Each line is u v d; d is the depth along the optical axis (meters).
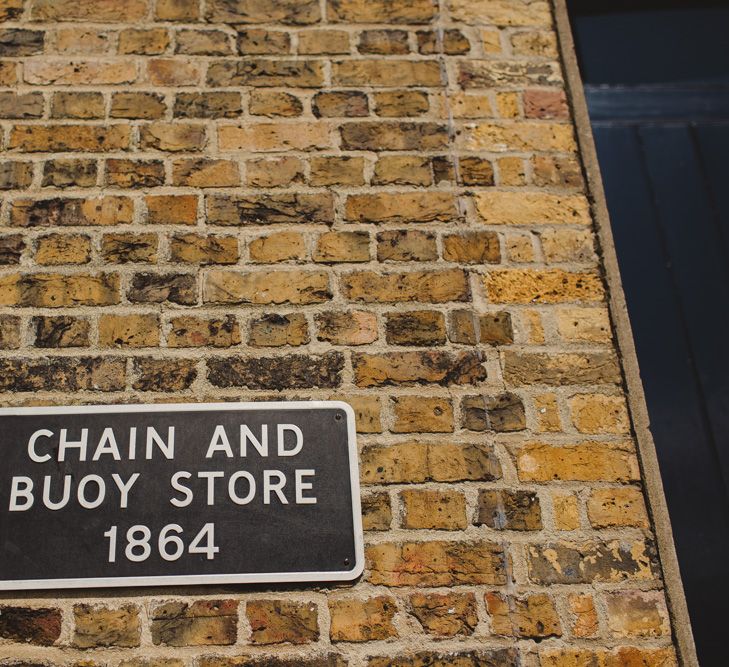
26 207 1.58
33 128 1.65
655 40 2.27
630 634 1.36
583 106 1.78
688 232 2.02
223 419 1.45
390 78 1.76
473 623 1.35
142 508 1.38
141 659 1.30
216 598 1.34
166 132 1.67
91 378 1.46
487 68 1.80
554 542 1.41
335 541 1.38
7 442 1.40
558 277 1.62
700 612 1.65
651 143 2.13
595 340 1.57
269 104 1.71
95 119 1.67
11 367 1.46
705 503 1.74
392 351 1.52
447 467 1.45
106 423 1.43
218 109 1.69
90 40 1.74
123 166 1.63
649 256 1.99
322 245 1.60
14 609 1.32
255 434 1.44
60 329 1.50
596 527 1.43
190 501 1.39
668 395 1.85
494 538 1.41
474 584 1.38
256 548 1.37
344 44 1.78
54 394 1.45
